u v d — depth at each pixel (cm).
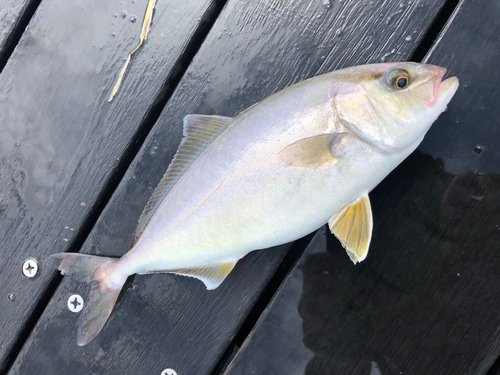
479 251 31
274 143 28
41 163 36
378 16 32
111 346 35
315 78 28
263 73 34
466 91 31
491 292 31
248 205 28
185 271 31
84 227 36
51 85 36
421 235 32
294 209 28
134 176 35
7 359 36
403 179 32
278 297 33
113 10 35
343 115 27
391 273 32
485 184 31
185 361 34
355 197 29
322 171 28
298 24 33
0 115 36
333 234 32
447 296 32
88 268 31
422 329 32
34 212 36
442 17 32
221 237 29
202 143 30
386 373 32
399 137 27
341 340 32
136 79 35
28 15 36
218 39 34
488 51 31
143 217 31
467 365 31
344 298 33
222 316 34
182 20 35
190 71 35
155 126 35
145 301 35
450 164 31
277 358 33
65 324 35
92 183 36
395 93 27
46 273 36
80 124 36
